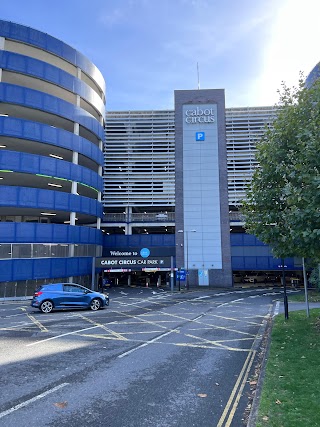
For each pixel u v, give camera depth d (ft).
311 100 34.94
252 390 22.06
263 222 39.04
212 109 147.33
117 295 102.32
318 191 25.46
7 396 21.12
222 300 87.20
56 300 60.80
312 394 19.65
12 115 96.89
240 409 19.16
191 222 141.18
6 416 18.33
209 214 141.18
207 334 41.11
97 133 115.14
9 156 85.81
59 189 112.06
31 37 94.12
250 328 45.39
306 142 29.14
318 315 51.08
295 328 41.04
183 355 31.12
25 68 91.04
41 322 49.52
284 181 37.81
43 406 19.66
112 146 153.48
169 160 151.64
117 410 19.11
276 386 21.29
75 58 105.91
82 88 106.83
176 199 142.92
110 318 53.88
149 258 115.44
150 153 152.15
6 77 93.20
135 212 158.51
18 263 83.97
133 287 139.23
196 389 22.35
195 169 144.05
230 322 50.55
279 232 36.76
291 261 141.18
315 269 106.83
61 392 21.83
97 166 121.80
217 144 144.97
